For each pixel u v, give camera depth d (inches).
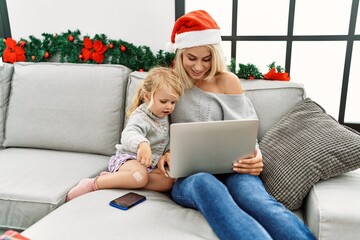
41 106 67.6
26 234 37.9
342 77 70.8
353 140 44.9
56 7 76.2
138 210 42.1
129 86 66.0
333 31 71.2
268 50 74.5
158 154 53.7
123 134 50.9
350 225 36.9
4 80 71.4
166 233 37.3
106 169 60.7
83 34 76.6
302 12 71.3
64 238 36.4
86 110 65.6
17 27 80.3
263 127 58.9
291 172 45.4
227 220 37.0
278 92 59.9
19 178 54.0
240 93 56.0
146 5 71.7
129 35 74.6
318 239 38.4
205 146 43.1
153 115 53.0
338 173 44.2
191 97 55.5
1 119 70.2
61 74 68.4
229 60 73.2
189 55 52.7
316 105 55.5
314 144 46.5
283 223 38.7
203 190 39.8
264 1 72.1
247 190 44.2
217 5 74.0
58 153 66.3
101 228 37.9
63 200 49.7
